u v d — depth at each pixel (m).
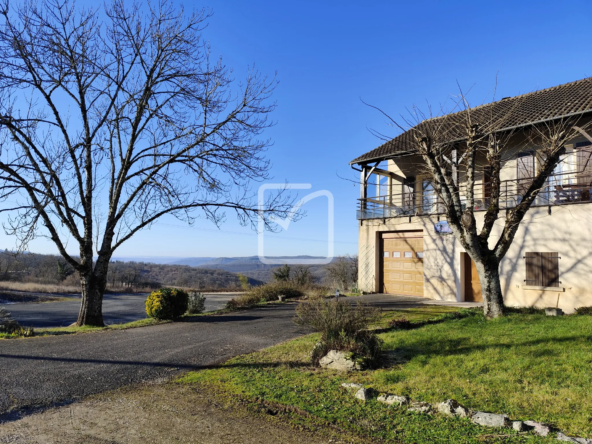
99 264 13.37
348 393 5.30
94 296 13.20
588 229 11.91
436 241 15.65
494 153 10.29
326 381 5.82
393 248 17.73
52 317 19.95
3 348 8.25
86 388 5.73
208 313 13.94
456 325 9.38
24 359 7.30
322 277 35.44
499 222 13.74
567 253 12.28
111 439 4.12
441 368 6.02
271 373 6.30
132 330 10.57
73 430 4.34
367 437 4.11
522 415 4.36
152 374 6.41
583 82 16.09
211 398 5.30
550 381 5.27
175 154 13.60
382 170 19.20
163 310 12.01
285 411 4.82
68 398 5.32
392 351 7.26
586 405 4.46
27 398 5.29
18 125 11.94
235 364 6.89
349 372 6.25
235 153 14.15
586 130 12.60
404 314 11.47
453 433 4.06
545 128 12.62
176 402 5.18
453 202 10.21
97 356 7.55
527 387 5.11
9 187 11.30
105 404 5.12
